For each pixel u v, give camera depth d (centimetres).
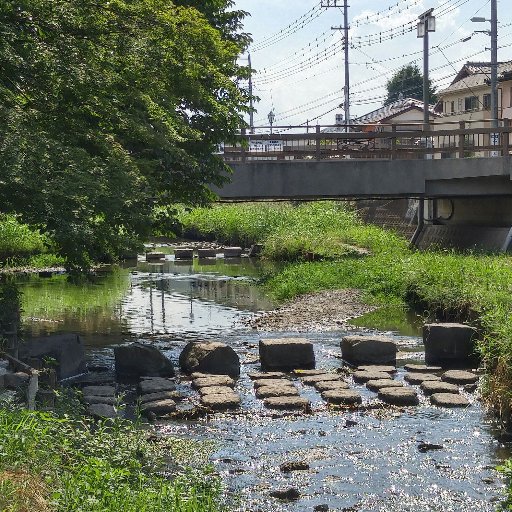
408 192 2991
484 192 3028
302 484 898
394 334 1819
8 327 1311
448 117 6128
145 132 1419
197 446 1011
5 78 1338
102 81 1338
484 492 875
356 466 955
